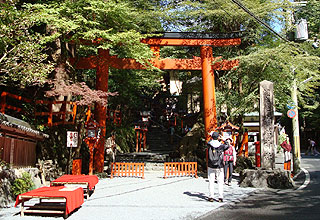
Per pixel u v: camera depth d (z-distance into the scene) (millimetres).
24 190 7719
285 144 12297
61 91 10922
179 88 35812
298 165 13609
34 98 12812
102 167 13773
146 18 14867
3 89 11648
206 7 15891
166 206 6605
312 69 14250
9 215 5973
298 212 5730
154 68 13477
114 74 19766
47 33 13594
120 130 24359
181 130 31266
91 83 20359
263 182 9461
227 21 16703
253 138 22656
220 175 7199
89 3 12039
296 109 15531
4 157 7840
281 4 14617
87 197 7777
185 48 21312
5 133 7875
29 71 7992
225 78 16375
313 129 37250
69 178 8320
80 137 13008
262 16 14938
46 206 6219
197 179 12484
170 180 12148
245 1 14977
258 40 17250
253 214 5645
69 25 10789
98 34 11906
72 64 14266
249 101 14695
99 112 13930
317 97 29016
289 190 8656
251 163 15086
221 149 7180
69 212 5688
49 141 12188
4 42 7672
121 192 8828
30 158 9625
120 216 5680
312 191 8250
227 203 6895
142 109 26406
